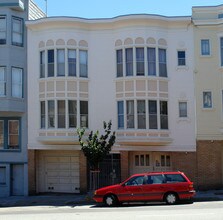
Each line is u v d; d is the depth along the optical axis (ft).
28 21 93.61
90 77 92.27
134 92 88.58
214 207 61.98
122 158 90.53
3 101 91.40
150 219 47.85
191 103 90.48
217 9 91.04
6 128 94.73
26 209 71.46
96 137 82.58
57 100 90.38
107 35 92.58
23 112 93.76
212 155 89.35
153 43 89.71
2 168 94.68
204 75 90.79
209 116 90.07
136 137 87.71
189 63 91.20
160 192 68.33
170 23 91.20
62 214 57.93
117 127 90.22
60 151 95.55
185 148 89.56
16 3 92.38
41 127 92.38
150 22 89.71
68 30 91.45
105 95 91.40
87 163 92.07
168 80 90.63
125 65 89.92
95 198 70.64
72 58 91.56
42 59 92.99
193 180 89.10
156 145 89.76
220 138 89.35
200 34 91.50
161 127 89.20
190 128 90.12
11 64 92.48
